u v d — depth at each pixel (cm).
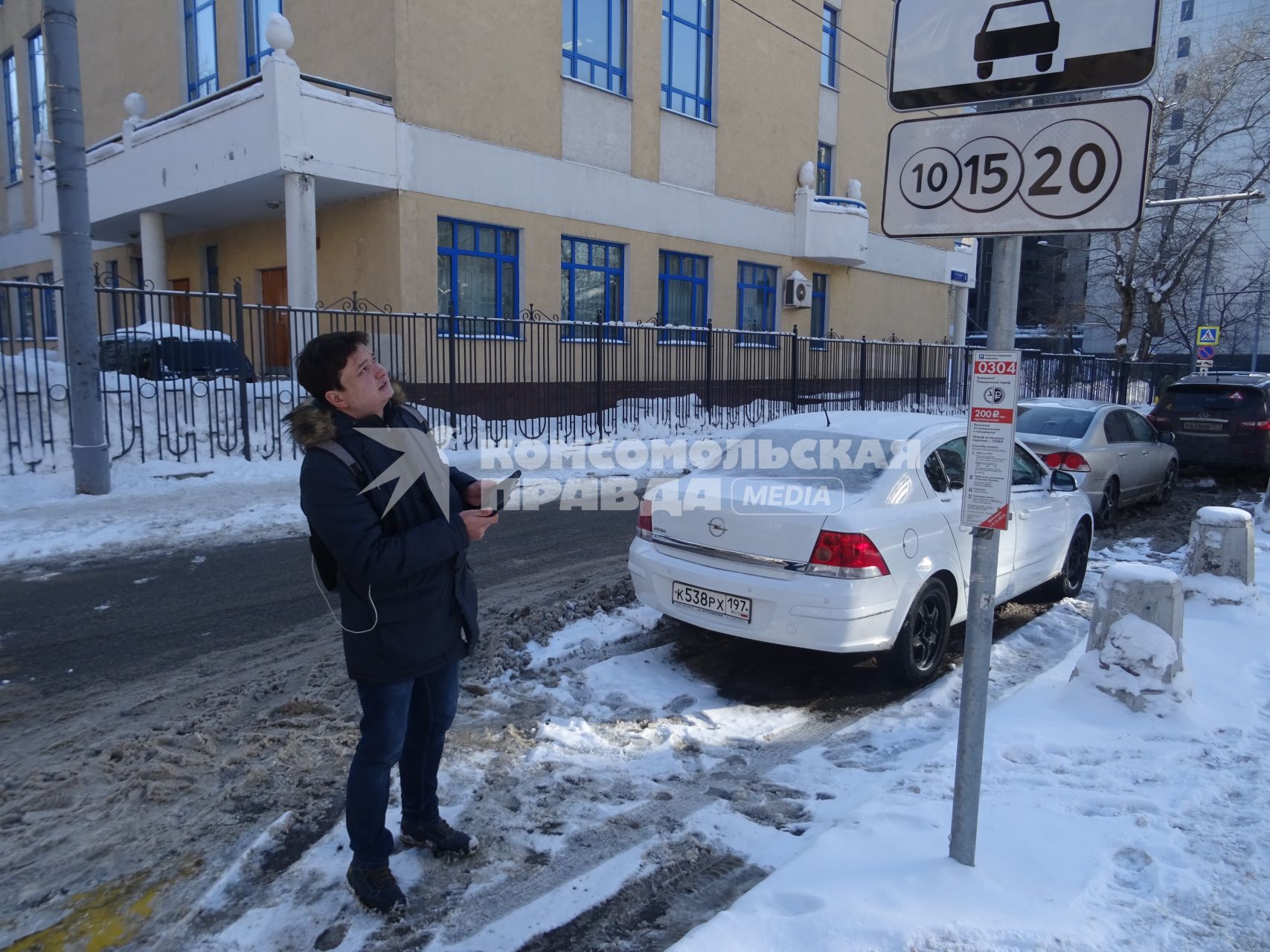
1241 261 4047
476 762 389
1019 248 257
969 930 253
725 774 388
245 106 1322
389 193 1430
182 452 1066
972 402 262
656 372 1817
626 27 1783
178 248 1923
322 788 361
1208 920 266
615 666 511
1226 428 1305
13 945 268
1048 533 627
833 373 2291
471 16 1488
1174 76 2631
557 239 1669
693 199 1958
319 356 253
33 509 871
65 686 468
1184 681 421
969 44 257
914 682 490
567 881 304
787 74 2178
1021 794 341
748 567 467
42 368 1116
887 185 272
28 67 2362
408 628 265
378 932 275
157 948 267
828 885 274
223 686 469
